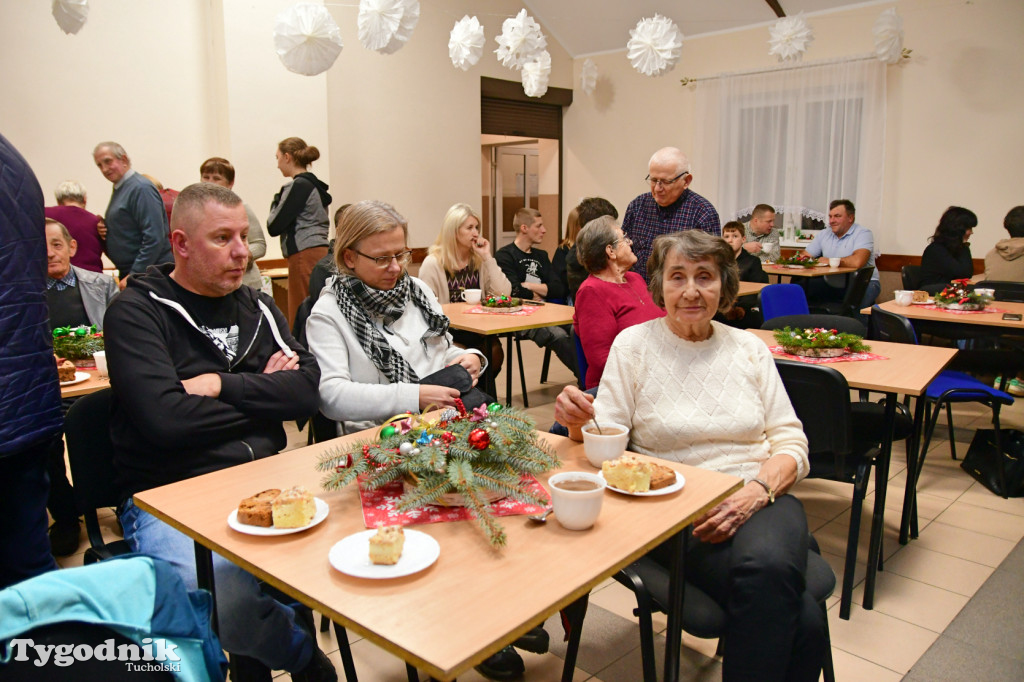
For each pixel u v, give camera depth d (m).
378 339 2.02
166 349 1.68
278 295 5.80
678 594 1.33
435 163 7.14
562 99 8.40
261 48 5.58
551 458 1.35
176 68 5.46
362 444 1.34
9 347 1.59
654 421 1.74
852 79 6.47
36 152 4.90
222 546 1.10
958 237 4.99
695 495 1.30
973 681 1.88
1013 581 2.42
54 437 1.73
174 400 1.60
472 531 1.15
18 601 0.64
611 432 1.50
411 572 0.98
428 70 6.97
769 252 6.26
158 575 0.74
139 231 4.16
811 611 1.44
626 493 1.29
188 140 5.58
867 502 3.07
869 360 2.56
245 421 1.71
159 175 5.47
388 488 1.35
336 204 6.45
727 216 7.36
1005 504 3.06
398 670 1.95
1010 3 5.68
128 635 0.70
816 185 6.79
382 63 6.61
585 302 2.50
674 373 1.75
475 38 3.89
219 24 5.43
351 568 1.00
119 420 1.69
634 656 2.00
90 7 5.03
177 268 1.76
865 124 6.43
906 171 6.37
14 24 4.73
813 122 6.73
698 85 7.42
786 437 1.72
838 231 6.03
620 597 2.35
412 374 2.04
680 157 3.18
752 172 7.14
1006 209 5.91
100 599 0.69
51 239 2.99
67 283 3.12
